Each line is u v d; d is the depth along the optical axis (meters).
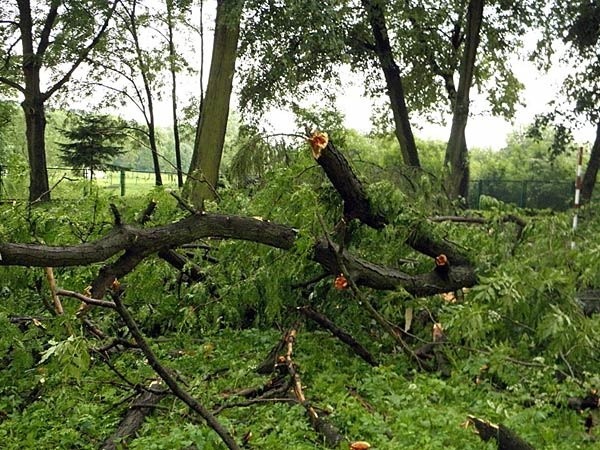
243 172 7.83
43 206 6.42
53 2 24.17
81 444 4.49
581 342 5.57
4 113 27.02
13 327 5.47
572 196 26.39
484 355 5.90
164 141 32.84
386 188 6.31
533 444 4.46
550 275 5.78
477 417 4.69
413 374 5.89
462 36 22.83
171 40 26.75
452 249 6.61
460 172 19.53
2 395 5.50
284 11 17.22
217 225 5.66
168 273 7.03
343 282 6.12
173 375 5.38
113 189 6.70
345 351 6.43
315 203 6.01
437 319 6.74
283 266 6.29
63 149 27.70
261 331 7.27
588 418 4.95
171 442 4.24
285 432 4.46
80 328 5.09
